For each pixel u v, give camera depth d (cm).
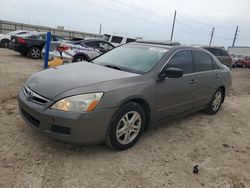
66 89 354
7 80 795
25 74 931
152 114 437
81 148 394
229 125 586
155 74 437
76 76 395
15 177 314
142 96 404
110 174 341
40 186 304
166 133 493
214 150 448
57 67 457
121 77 399
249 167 404
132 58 480
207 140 486
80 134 347
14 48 1429
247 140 512
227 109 729
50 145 392
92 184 318
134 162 376
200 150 441
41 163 347
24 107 378
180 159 401
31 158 356
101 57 525
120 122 386
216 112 658
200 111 656
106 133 370
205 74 561
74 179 323
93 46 1225
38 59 1455
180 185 337
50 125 347
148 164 375
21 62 1265
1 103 556
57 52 1125
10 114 495
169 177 351
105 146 408
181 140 470
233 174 378
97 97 354
